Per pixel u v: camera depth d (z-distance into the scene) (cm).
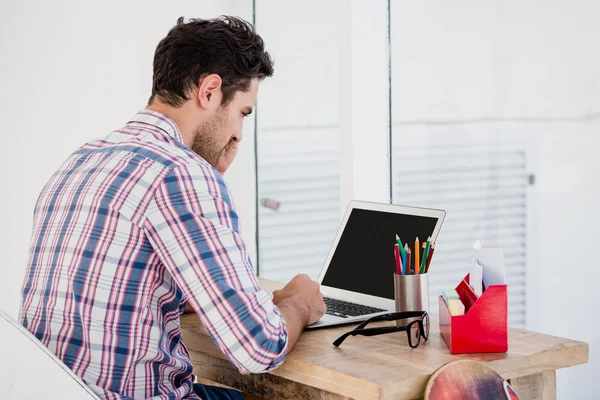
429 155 228
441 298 158
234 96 159
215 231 136
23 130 329
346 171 237
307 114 271
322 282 200
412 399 133
